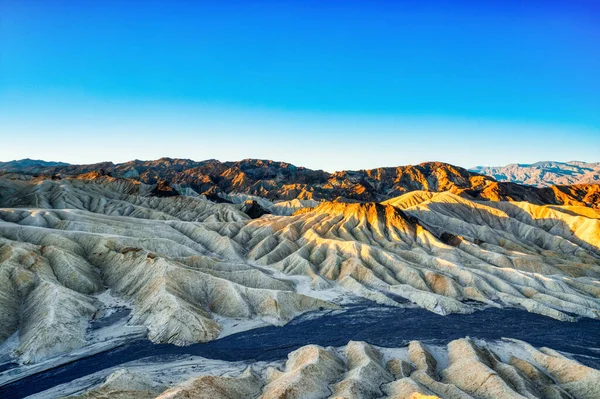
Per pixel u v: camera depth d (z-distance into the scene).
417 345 60.28
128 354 57.94
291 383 44.50
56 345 57.38
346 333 68.44
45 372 52.09
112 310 71.81
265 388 46.78
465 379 49.78
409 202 179.00
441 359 58.88
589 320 76.06
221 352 60.22
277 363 56.53
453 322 73.88
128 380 45.22
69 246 88.56
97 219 114.62
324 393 45.25
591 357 59.78
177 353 59.16
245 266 95.88
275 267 105.00
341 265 101.88
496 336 67.69
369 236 124.06
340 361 55.31
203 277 80.38
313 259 108.06
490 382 47.19
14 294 68.81
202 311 71.81
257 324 71.31
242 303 75.38
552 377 53.09
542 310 79.19
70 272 77.62
